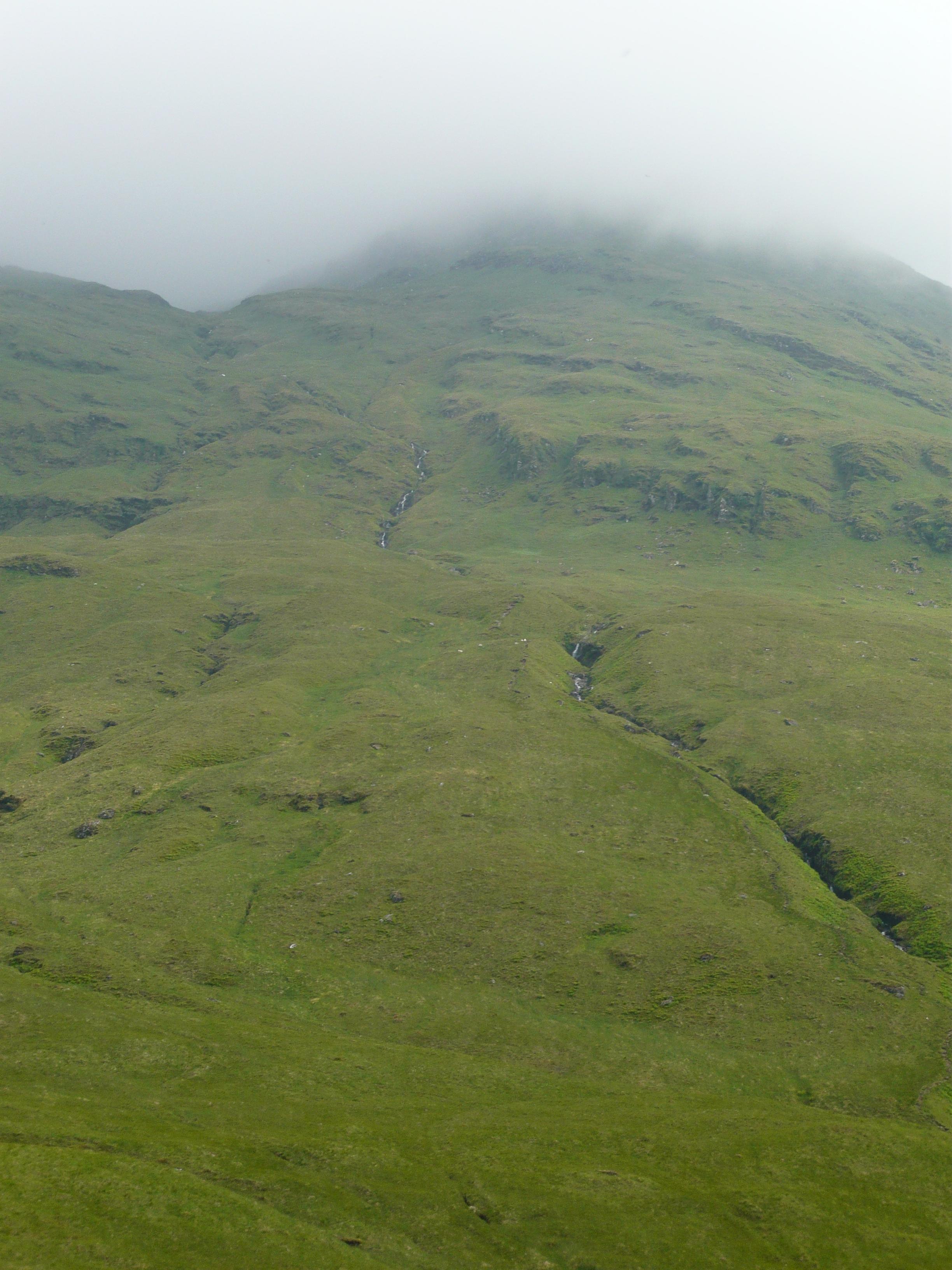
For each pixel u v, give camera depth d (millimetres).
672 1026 100500
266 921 122438
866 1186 69625
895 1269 59688
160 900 125938
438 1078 87062
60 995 94062
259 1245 53906
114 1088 75438
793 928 118938
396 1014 102750
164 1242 52156
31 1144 59094
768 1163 72062
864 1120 81125
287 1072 83312
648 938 115875
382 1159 67375
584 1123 77688
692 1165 71375
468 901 124812
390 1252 57094
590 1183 66125
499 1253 58906
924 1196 68875
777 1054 95688
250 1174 62594
